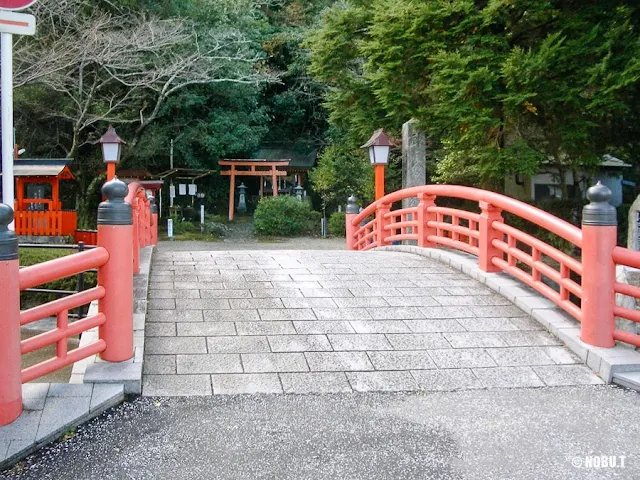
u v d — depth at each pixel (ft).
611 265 14.51
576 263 15.88
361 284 20.76
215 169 94.07
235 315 17.04
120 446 10.27
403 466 9.78
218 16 76.02
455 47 36.14
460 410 12.03
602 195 14.56
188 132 85.76
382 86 40.63
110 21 61.00
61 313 11.46
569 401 12.53
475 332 16.31
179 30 66.08
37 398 11.27
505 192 57.06
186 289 19.56
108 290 12.64
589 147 37.01
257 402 12.21
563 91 32.17
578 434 10.98
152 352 14.29
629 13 32.42
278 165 91.30
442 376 13.71
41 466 9.58
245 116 89.81
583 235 14.90
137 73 63.05
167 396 12.28
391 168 72.54
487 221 21.47
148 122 73.20
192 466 9.68
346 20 46.52
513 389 13.19
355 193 80.69
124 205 12.76
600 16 33.96
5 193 13.43
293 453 10.15
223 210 99.30
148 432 10.78
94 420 11.13
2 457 9.46
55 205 51.31
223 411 11.75
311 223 83.61
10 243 10.01
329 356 14.53
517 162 34.01
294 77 98.63
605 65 30.35
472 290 20.18
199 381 12.98
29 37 55.01
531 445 10.53
